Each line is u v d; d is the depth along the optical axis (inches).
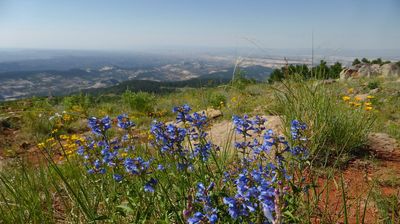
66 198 137.3
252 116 269.0
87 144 133.4
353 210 122.1
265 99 304.5
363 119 202.1
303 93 189.5
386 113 332.8
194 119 117.4
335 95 209.9
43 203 131.7
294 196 97.0
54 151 241.3
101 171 115.1
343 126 184.1
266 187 71.4
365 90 501.4
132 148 132.0
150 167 113.8
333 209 121.7
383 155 189.3
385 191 140.8
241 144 117.9
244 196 72.0
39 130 325.4
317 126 174.6
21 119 360.2
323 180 148.3
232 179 104.7
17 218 112.2
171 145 108.2
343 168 167.5
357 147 192.7
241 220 81.9
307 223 98.8
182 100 446.0
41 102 442.9
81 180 140.2
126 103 460.8
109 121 121.7
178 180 109.3
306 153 113.7
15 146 282.4
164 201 102.7
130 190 107.0
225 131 222.8
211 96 355.9
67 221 117.8
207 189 84.4
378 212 116.8
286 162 102.2
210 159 133.0
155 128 109.2
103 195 113.0
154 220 103.8
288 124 176.6
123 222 109.7
